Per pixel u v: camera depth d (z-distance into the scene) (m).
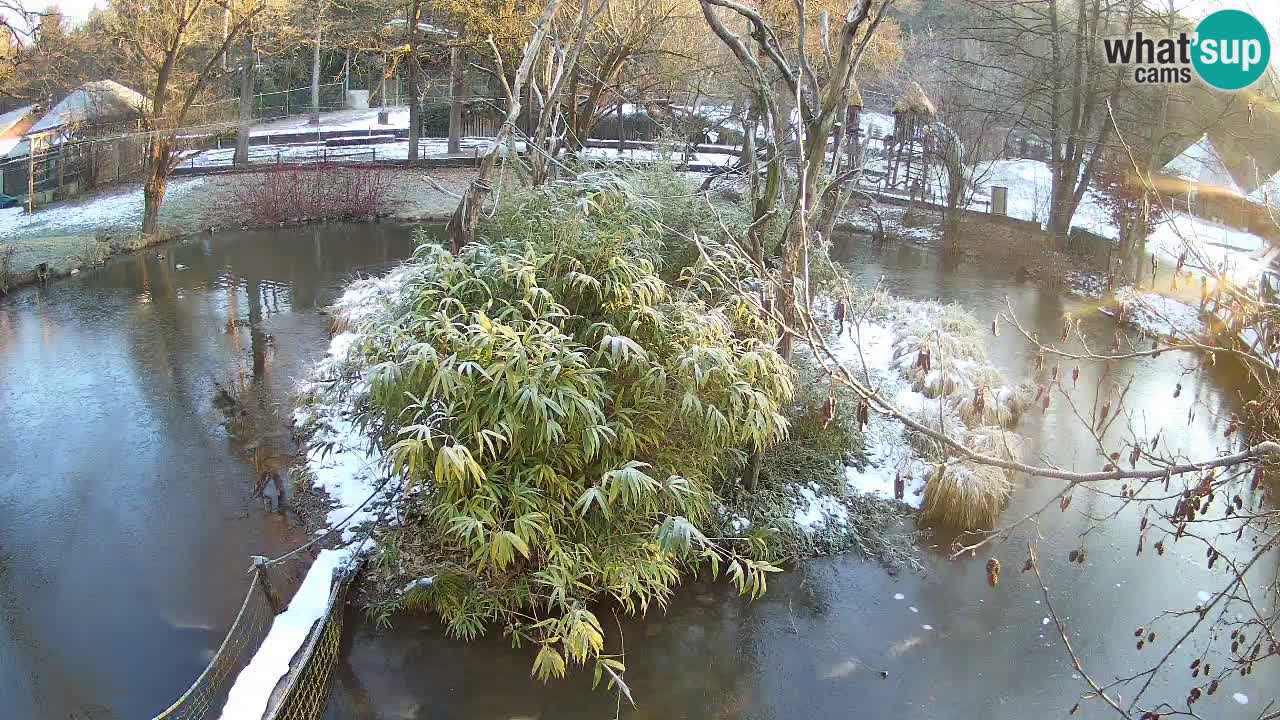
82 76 27.41
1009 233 20.62
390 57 30.97
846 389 9.37
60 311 15.77
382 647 6.46
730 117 21.97
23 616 6.97
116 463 9.64
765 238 8.46
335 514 8.23
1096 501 8.76
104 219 23.56
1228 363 12.46
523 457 5.91
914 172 28.48
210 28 23.52
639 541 6.50
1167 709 5.92
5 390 11.84
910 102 24.23
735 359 6.68
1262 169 14.73
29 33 20.44
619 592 6.96
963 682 6.29
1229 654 6.47
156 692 6.13
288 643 5.95
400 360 6.23
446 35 29.03
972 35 24.44
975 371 10.79
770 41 7.71
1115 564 7.70
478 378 5.79
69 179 27.00
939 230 22.56
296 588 7.25
